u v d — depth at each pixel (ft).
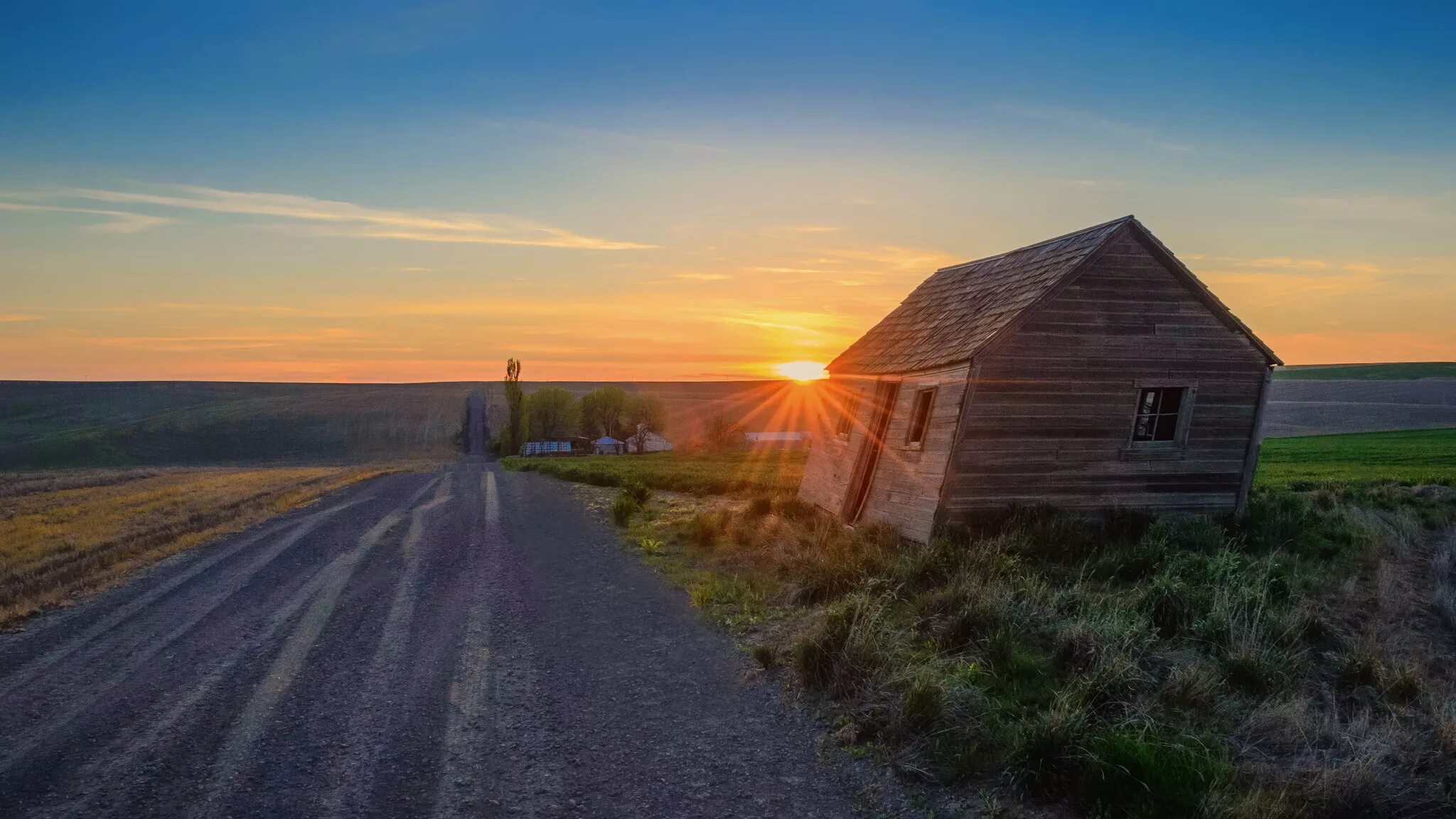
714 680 26.43
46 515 79.71
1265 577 30.53
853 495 56.44
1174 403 50.39
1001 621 27.27
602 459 196.34
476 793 19.26
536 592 40.22
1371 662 23.77
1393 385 372.99
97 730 23.26
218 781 19.98
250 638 32.50
